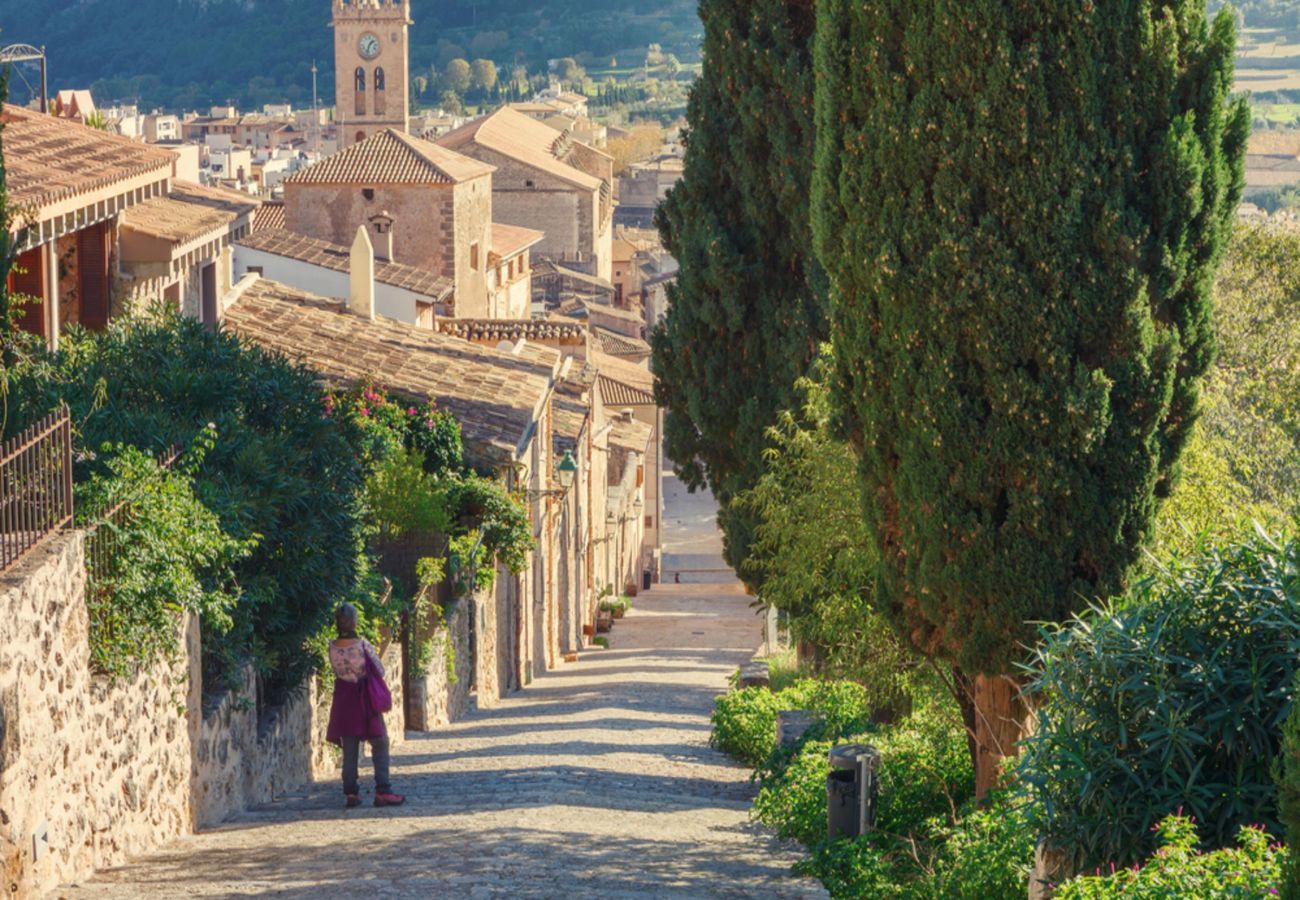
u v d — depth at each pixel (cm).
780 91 3338
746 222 3497
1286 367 4966
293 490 2434
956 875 1780
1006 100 1898
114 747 1803
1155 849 1402
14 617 1492
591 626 7338
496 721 3809
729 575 11706
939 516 1991
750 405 3503
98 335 2773
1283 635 1372
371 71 19000
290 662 2647
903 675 2522
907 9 1972
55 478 1762
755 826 2331
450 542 3922
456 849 1836
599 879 1717
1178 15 1923
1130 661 1417
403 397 4194
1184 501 2469
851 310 2088
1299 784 976
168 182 3500
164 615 1914
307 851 1845
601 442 8481
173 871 1714
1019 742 1501
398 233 10475
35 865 1525
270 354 2884
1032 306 1909
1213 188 1941
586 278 15262
